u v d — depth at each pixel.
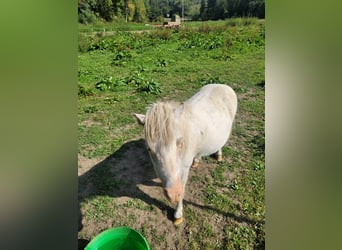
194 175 3.78
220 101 3.39
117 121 5.09
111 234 2.65
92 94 6.21
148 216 3.26
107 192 3.56
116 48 10.46
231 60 8.50
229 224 3.13
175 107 2.72
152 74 7.42
